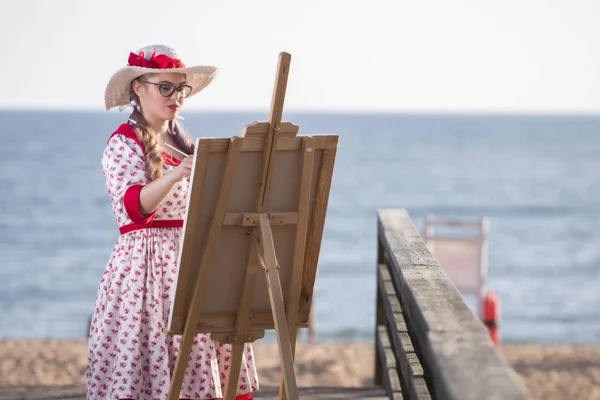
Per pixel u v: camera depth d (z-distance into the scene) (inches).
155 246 232.8
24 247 2142.0
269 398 328.5
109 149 229.9
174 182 212.4
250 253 207.8
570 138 7337.6
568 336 1316.4
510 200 3262.8
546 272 1862.7
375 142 6628.9
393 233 301.3
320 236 215.2
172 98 235.1
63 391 351.9
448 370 137.4
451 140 6963.6
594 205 3078.2
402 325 271.1
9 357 529.3
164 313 232.7
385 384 332.8
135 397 229.3
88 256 2015.3
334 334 1285.7
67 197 3080.7
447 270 767.1
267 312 214.7
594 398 491.5
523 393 126.7
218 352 241.6
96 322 234.8
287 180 206.5
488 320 634.2
